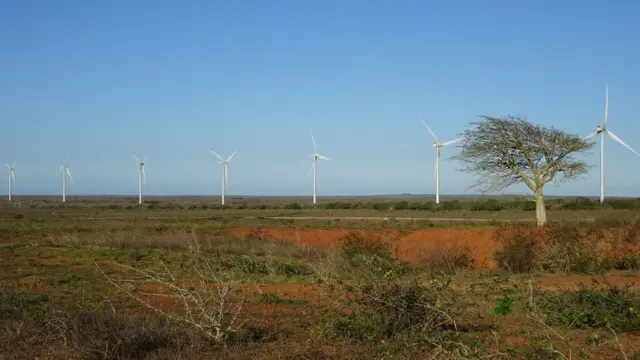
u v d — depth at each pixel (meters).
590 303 13.04
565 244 23.81
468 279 19.55
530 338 10.38
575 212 48.16
